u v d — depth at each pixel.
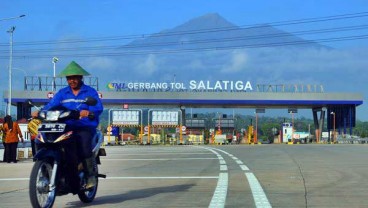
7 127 19.39
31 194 7.45
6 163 19.23
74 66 8.47
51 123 7.68
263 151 26.47
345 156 21.05
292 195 9.59
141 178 12.84
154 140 61.78
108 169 15.75
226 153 24.84
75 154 7.94
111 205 8.62
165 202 8.88
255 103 62.59
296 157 20.45
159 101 62.38
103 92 62.28
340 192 9.98
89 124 8.30
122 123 61.62
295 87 63.03
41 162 7.60
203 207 8.32
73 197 9.60
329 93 62.75
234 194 9.76
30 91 59.44
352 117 65.12
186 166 16.59
